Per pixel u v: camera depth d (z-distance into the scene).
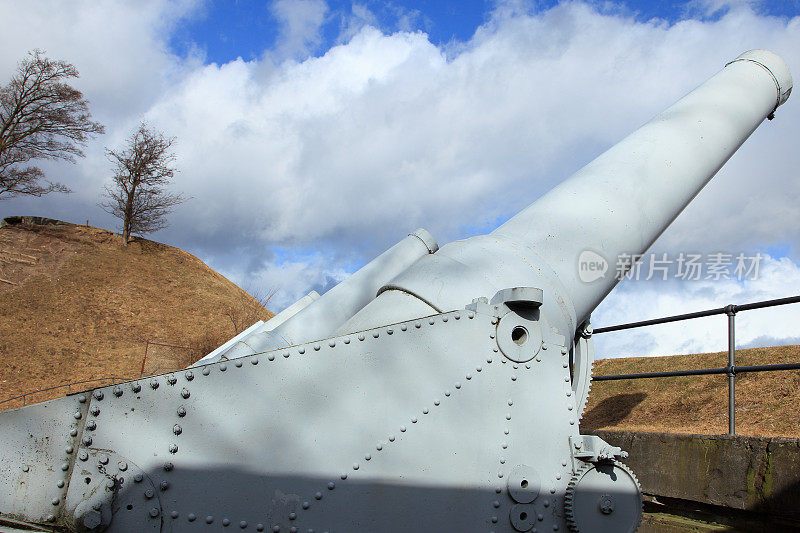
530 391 3.40
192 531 2.72
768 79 6.20
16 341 24.98
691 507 4.54
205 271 37.78
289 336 4.13
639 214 4.74
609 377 5.88
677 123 5.42
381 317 3.64
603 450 3.36
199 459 2.78
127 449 2.71
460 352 3.28
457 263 3.86
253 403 2.90
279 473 2.87
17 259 32.09
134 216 38.66
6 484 2.58
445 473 3.13
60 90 37.47
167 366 25.44
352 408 3.04
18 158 37.31
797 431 5.57
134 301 31.03
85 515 2.58
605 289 4.64
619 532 3.40
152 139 39.53
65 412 2.70
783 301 4.13
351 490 2.97
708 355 9.02
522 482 3.28
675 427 6.71
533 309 3.48
